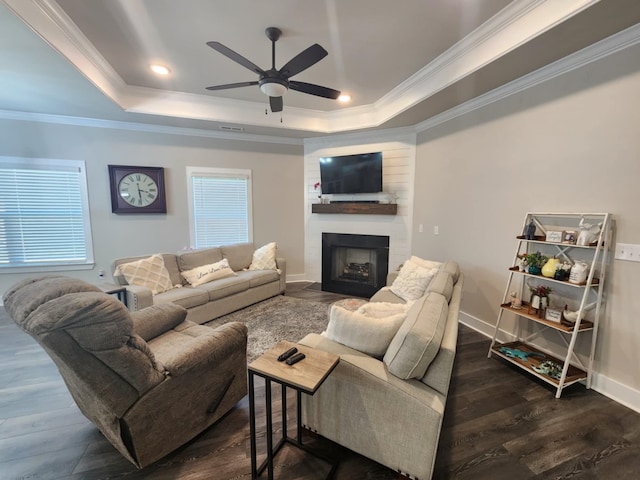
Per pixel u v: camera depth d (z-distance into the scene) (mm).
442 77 2820
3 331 3070
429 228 3982
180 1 2020
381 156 4273
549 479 1454
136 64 2945
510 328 2863
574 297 2287
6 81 2730
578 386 2207
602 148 2076
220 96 3824
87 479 1430
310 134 4668
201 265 3902
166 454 1518
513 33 2113
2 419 1827
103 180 4133
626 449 1633
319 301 4191
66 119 3857
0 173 3717
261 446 1640
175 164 4445
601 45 2014
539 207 2525
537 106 2500
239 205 4867
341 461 1549
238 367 1917
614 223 2033
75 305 1130
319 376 1275
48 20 2072
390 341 1521
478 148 3129
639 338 1933
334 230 4977
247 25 2299
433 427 1275
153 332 2016
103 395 1260
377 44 2549
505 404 1998
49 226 3979
